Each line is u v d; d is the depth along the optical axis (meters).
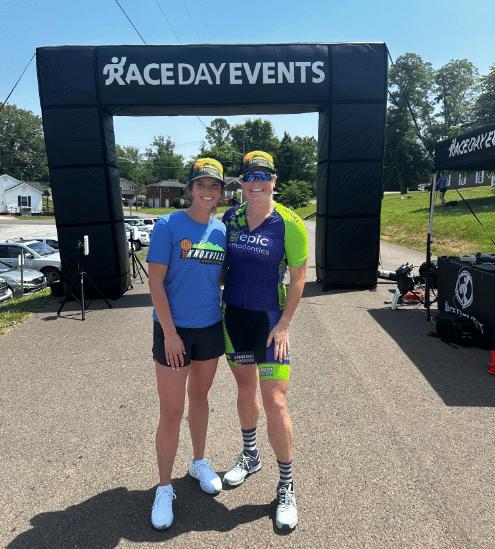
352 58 8.76
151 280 2.19
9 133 87.00
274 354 2.31
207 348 2.37
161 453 2.35
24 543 2.22
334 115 8.91
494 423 3.48
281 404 2.30
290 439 2.32
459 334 5.39
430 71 56.22
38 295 9.98
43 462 3.01
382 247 18.36
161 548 2.18
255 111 9.26
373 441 3.22
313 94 8.80
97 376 4.67
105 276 9.05
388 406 3.82
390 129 56.19
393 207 32.97
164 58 8.54
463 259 6.02
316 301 8.35
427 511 2.44
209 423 3.55
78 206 8.84
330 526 2.33
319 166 9.91
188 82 8.59
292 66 8.66
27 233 33.25
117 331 6.52
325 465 2.91
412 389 4.18
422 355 5.16
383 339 5.83
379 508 2.47
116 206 9.20
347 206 9.24
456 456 3.00
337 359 5.07
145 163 121.81
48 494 2.64
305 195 62.81
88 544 2.21
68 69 8.47
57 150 8.67
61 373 4.78
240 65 8.61
